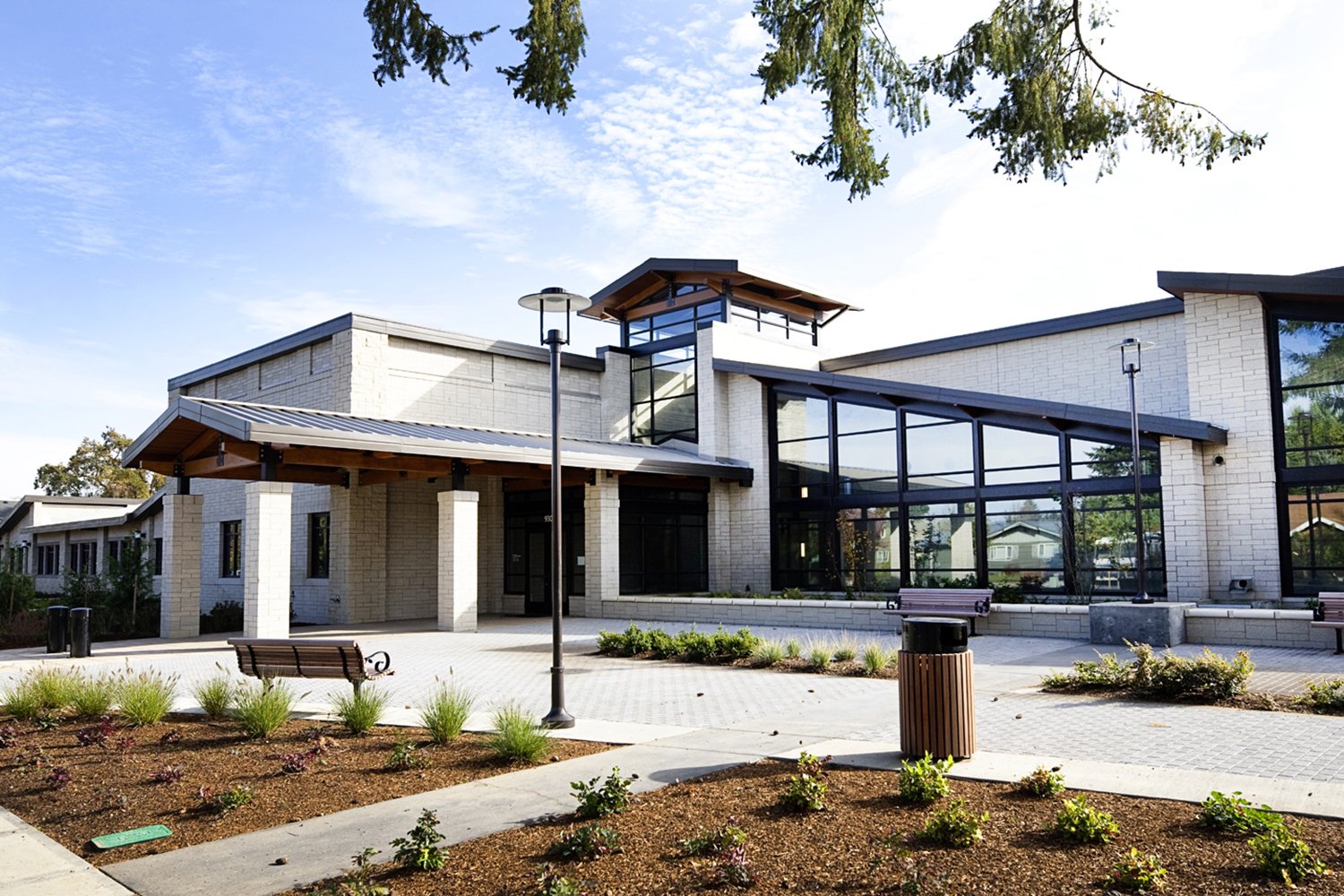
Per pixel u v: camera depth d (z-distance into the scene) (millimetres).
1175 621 14906
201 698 10195
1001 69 9984
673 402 28438
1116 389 22344
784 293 29234
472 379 25828
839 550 24500
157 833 5895
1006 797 6211
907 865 4773
